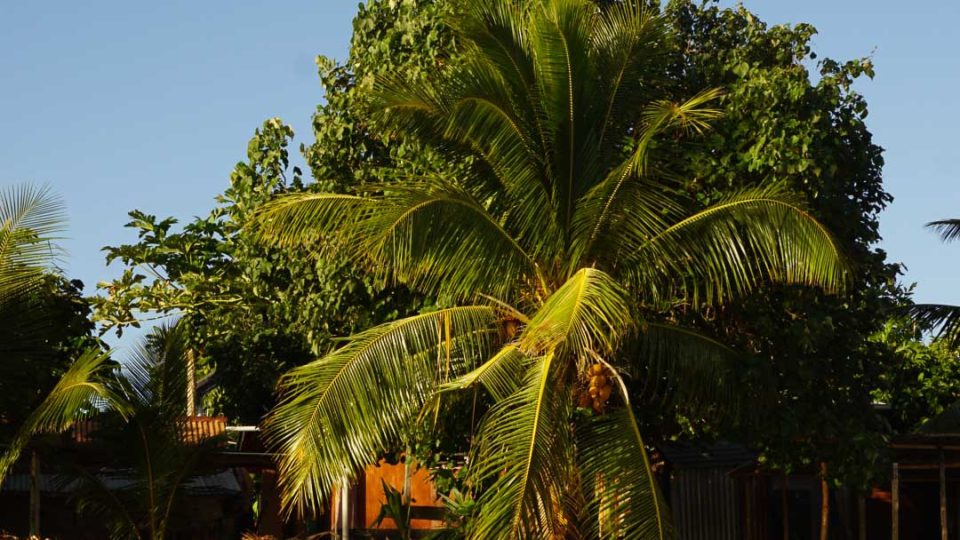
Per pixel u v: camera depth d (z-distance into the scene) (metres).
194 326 21.83
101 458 17.73
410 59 16.08
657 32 14.58
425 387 13.48
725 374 14.22
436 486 16.66
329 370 13.13
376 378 13.23
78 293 19.16
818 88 15.71
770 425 15.01
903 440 17.28
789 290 15.21
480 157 14.12
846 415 15.76
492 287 13.68
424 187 13.63
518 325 13.80
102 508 17.03
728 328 15.63
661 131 13.74
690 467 23.70
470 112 13.55
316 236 13.78
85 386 14.51
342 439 12.89
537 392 12.08
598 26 14.68
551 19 13.45
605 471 12.36
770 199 13.35
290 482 12.95
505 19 13.83
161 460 16.75
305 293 16.70
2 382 16.20
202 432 19.39
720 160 14.99
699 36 17.31
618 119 14.52
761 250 13.44
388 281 15.67
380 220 12.77
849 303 15.97
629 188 13.48
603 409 13.29
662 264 13.75
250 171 17.64
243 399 23.28
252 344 21.86
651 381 16.00
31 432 14.84
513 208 13.94
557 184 13.90
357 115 16.03
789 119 15.07
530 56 13.77
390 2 16.92
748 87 15.28
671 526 12.21
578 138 13.98
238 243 19.67
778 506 23.78
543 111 13.73
